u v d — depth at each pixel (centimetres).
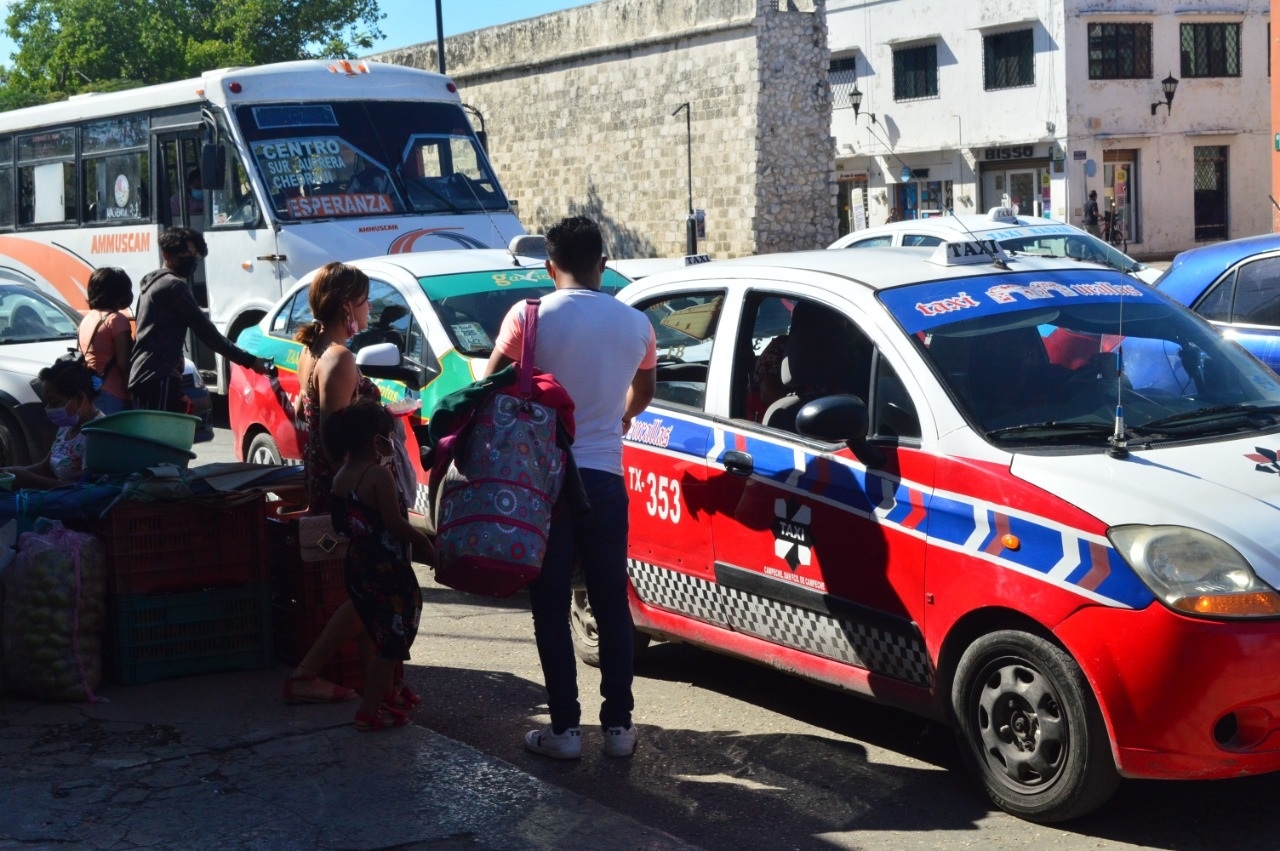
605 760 535
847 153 4859
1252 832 450
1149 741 422
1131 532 431
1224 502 442
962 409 491
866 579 503
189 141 1522
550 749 531
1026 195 4403
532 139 4125
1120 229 4203
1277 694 418
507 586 475
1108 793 442
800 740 553
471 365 802
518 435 477
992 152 4431
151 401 795
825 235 3575
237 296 1430
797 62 3491
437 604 795
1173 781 495
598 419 512
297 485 636
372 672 530
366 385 580
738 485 556
